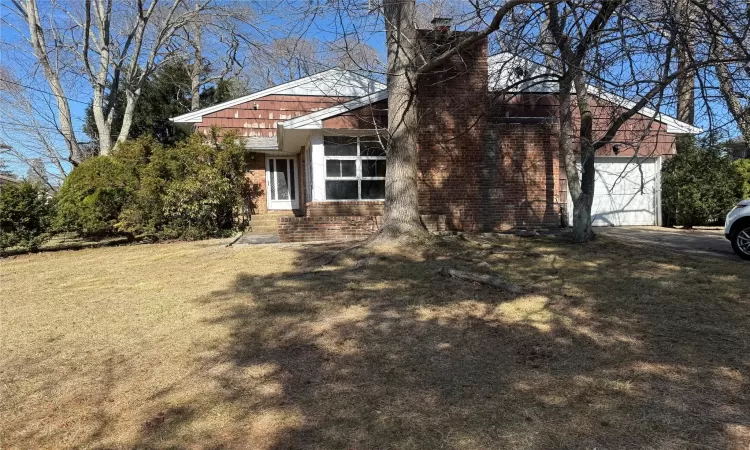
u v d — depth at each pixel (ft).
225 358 13.55
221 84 85.46
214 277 23.95
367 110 38.40
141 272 26.48
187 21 63.82
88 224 38.96
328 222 36.29
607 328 15.02
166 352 14.20
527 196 39.32
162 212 40.83
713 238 34.94
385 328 15.52
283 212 53.47
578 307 17.20
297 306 18.16
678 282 20.26
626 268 23.30
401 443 8.99
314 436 9.35
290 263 26.45
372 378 11.96
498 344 14.01
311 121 37.83
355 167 40.01
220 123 51.78
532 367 12.35
